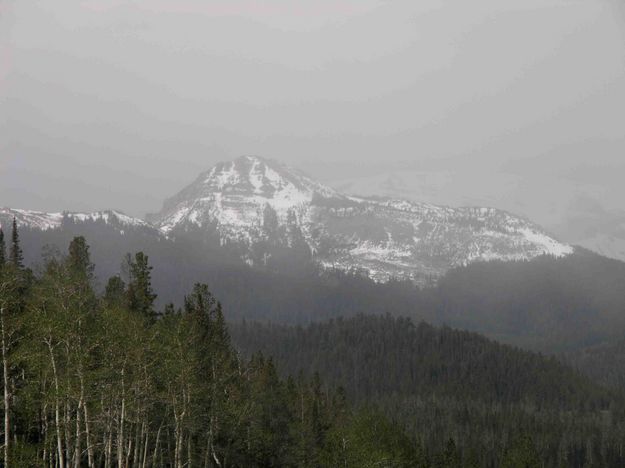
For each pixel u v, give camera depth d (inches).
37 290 2217.0
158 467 2908.5
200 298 3221.0
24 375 2354.8
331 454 3174.2
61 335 2032.5
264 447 3486.7
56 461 2394.2
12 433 2476.6
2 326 1985.7
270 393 3860.7
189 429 2637.8
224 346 3248.0
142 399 2381.9
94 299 2432.3
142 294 3174.2
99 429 2420.0
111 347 2186.3
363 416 3730.3
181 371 2358.5
